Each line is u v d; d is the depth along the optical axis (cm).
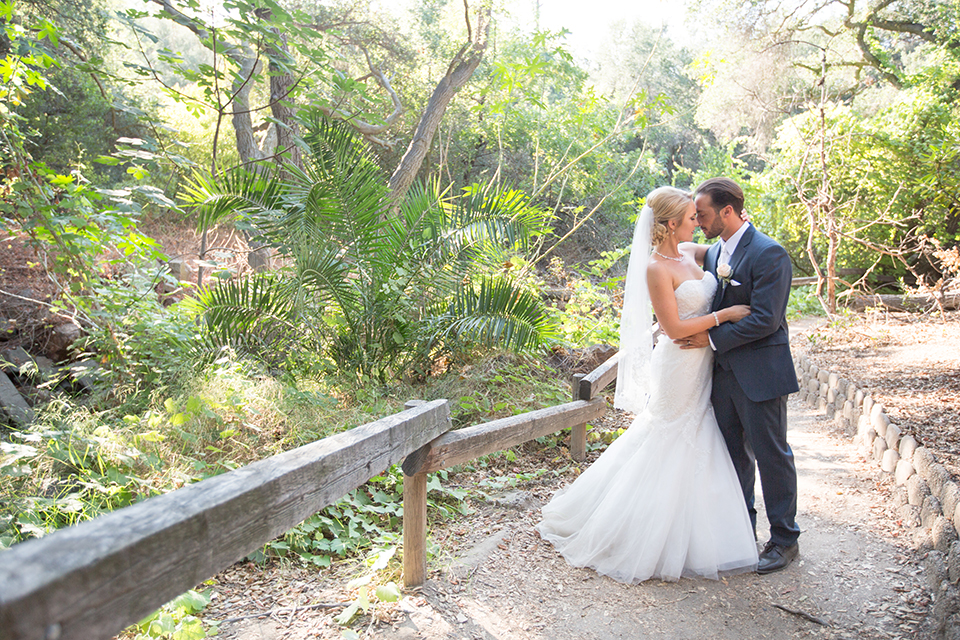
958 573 244
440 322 536
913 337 761
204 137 1477
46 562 99
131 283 555
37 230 459
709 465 290
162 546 121
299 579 281
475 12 1059
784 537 287
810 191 1385
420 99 1441
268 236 528
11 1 455
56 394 532
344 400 484
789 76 1702
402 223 558
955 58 1408
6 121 470
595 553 291
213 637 231
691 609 258
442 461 266
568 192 1520
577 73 974
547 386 554
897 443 380
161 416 382
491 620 248
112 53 1617
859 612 252
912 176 1288
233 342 523
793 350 766
